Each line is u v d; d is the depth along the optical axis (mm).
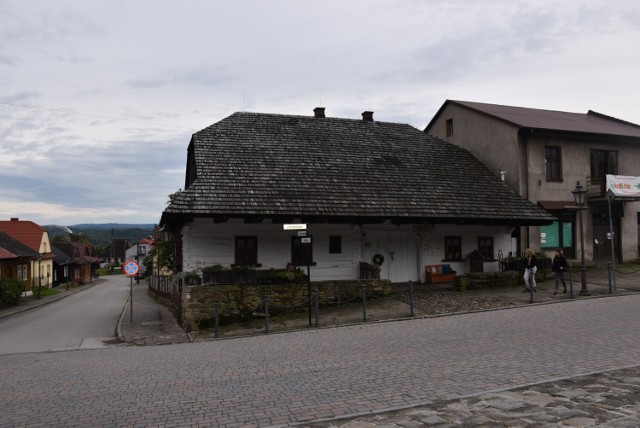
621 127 30547
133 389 8539
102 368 10891
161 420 6809
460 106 29750
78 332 19438
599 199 26594
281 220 20062
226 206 18969
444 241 23766
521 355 9828
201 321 17141
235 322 17359
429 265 23438
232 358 11188
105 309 30250
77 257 75375
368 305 18688
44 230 56969
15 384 9531
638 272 24672
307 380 8625
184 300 18047
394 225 23203
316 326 15906
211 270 18203
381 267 22891
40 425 6816
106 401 7848
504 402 6949
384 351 10922
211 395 7922
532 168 25750
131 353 13398
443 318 15922
